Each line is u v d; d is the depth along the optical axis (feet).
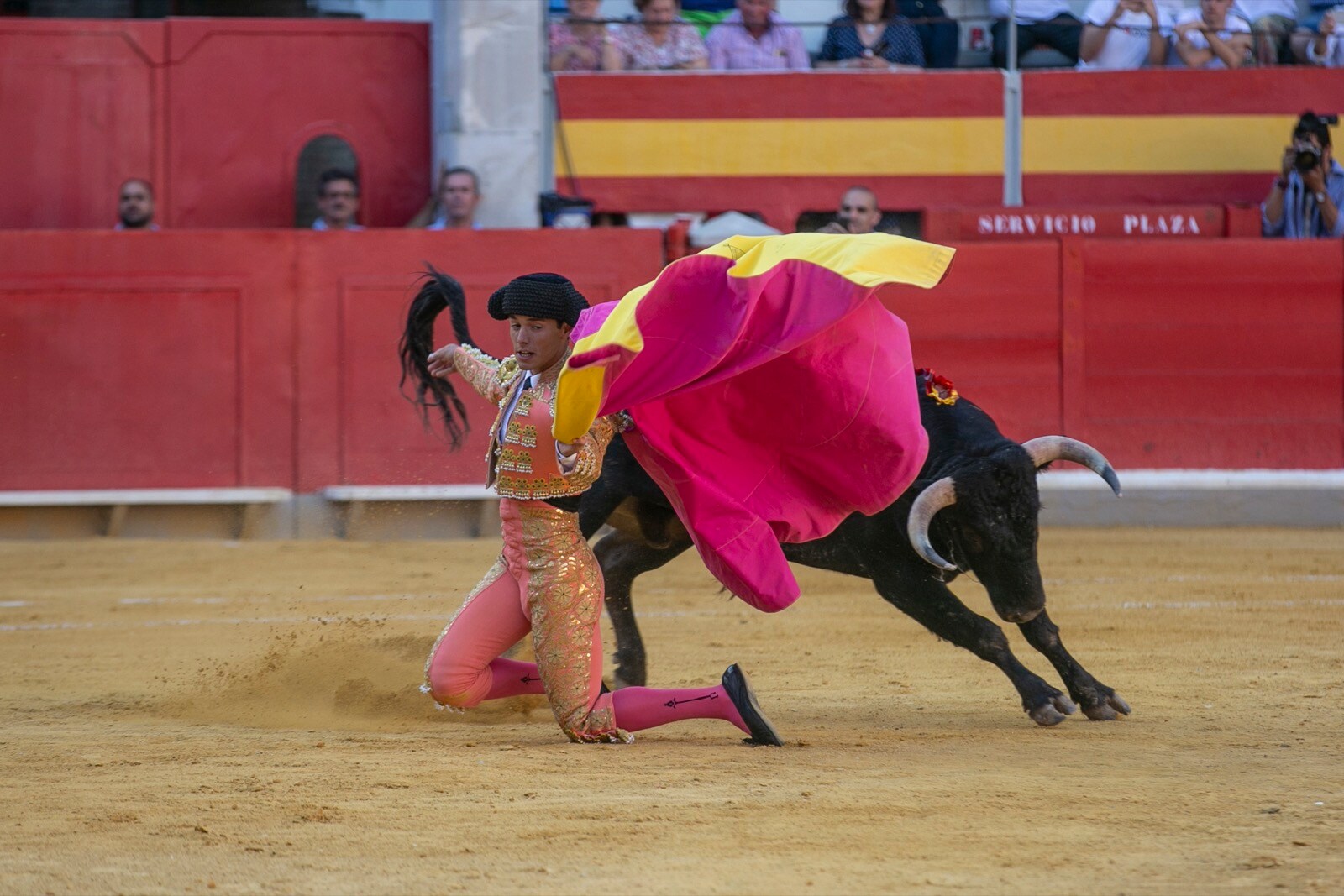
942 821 33.14
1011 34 107.45
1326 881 28.53
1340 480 107.14
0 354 102.37
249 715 49.88
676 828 32.50
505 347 103.04
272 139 109.50
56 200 108.17
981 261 106.22
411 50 109.91
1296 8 114.62
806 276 40.75
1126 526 107.04
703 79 105.81
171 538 103.55
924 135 107.04
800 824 32.86
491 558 94.38
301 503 103.91
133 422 103.24
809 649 65.46
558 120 105.50
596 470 41.04
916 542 45.50
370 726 47.85
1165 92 107.96
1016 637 67.62
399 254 103.24
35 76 107.65
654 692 42.68
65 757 40.78
